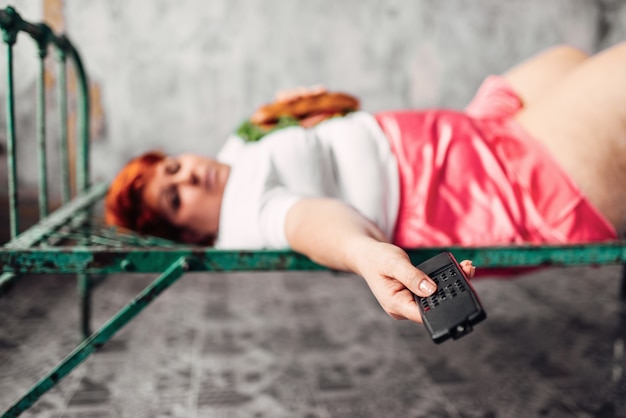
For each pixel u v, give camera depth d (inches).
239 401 64.2
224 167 63.6
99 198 79.7
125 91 112.8
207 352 75.1
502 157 60.7
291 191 56.8
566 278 102.7
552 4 119.6
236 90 115.5
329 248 44.9
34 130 109.6
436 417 61.9
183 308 89.0
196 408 62.7
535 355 75.5
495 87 70.2
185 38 112.3
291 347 76.9
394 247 39.7
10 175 54.9
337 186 59.5
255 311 88.5
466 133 61.2
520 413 62.7
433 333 32.8
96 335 48.8
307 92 65.9
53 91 109.0
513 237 58.0
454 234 58.4
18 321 82.7
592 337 80.7
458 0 117.0
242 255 51.0
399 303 36.4
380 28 116.2
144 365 71.4
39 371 69.1
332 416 61.8
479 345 78.1
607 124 60.0
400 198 58.9
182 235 63.9
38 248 50.1
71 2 107.6
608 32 122.0
